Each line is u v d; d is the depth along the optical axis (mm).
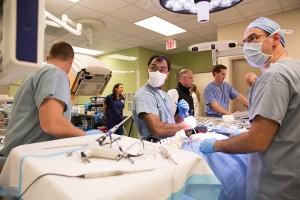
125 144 692
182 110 1537
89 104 4895
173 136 1147
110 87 5953
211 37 4602
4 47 385
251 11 3260
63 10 3137
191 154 602
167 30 4145
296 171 819
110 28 3943
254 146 844
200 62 5629
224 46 2014
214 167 977
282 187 842
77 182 423
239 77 4027
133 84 5391
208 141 1028
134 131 3977
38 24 386
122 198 390
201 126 1518
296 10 3189
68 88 926
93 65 1416
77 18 3379
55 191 399
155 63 1410
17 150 626
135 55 5316
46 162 523
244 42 1106
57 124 801
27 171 513
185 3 1410
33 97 902
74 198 361
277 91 818
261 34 1016
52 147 653
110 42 4875
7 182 630
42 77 882
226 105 2688
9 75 439
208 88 2615
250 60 1071
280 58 993
